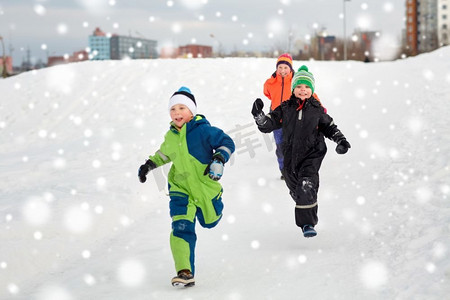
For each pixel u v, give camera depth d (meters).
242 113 12.73
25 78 18.58
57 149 11.12
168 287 3.71
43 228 4.86
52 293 3.71
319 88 16.94
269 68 17.86
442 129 9.02
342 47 48.84
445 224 4.27
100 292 3.69
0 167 9.26
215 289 3.61
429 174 6.28
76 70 18.56
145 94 15.77
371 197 5.87
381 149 8.55
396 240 4.23
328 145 9.66
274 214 5.62
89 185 6.65
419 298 3.09
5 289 3.96
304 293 3.42
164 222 5.57
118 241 5.00
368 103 14.17
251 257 4.25
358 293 3.32
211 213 3.91
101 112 14.94
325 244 4.48
